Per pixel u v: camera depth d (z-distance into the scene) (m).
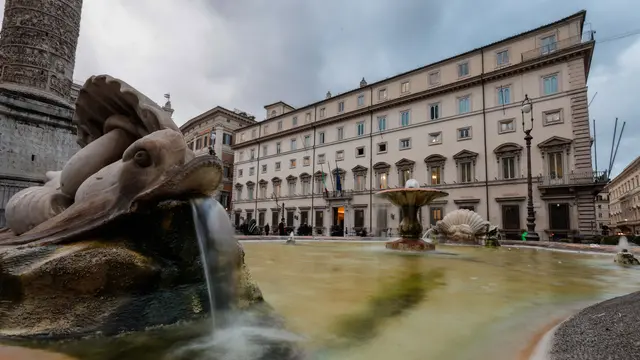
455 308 2.25
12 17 8.98
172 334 1.65
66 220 1.94
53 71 9.33
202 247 2.04
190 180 2.04
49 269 1.62
